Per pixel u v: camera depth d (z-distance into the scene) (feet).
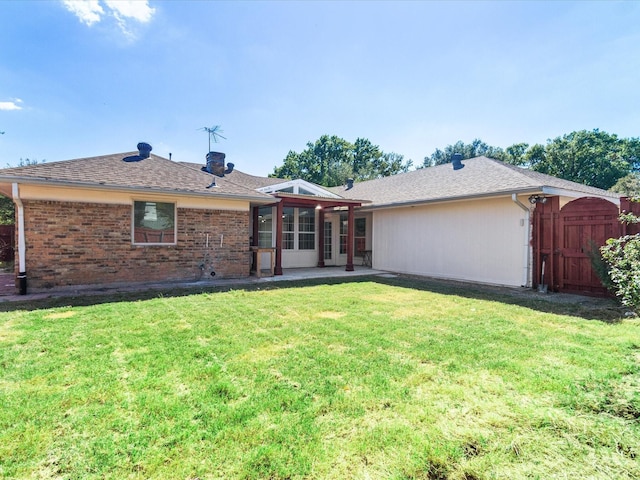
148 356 11.94
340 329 15.60
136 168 31.63
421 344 13.48
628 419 8.05
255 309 19.58
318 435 7.47
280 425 7.84
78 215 25.88
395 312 19.19
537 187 26.25
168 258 29.78
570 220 25.80
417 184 44.50
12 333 14.49
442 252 35.76
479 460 6.73
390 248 42.14
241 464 6.56
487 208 31.71
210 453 6.87
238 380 10.17
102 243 26.81
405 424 7.93
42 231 24.66
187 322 16.58
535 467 6.55
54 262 25.11
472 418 8.18
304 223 47.03
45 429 7.59
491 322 16.98
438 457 6.77
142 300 21.84
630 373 10.60
